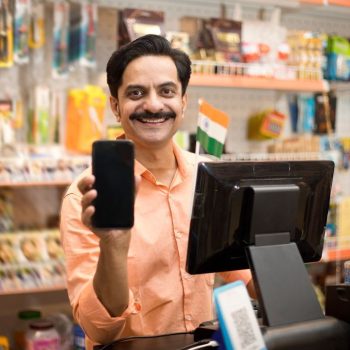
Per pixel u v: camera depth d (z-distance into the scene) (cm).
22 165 280
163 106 156
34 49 306
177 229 168
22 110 312
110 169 121
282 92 386
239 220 135
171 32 313
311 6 354
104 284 130
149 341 137
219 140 162
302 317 129
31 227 317
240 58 322
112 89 164
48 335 293
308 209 145
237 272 177
